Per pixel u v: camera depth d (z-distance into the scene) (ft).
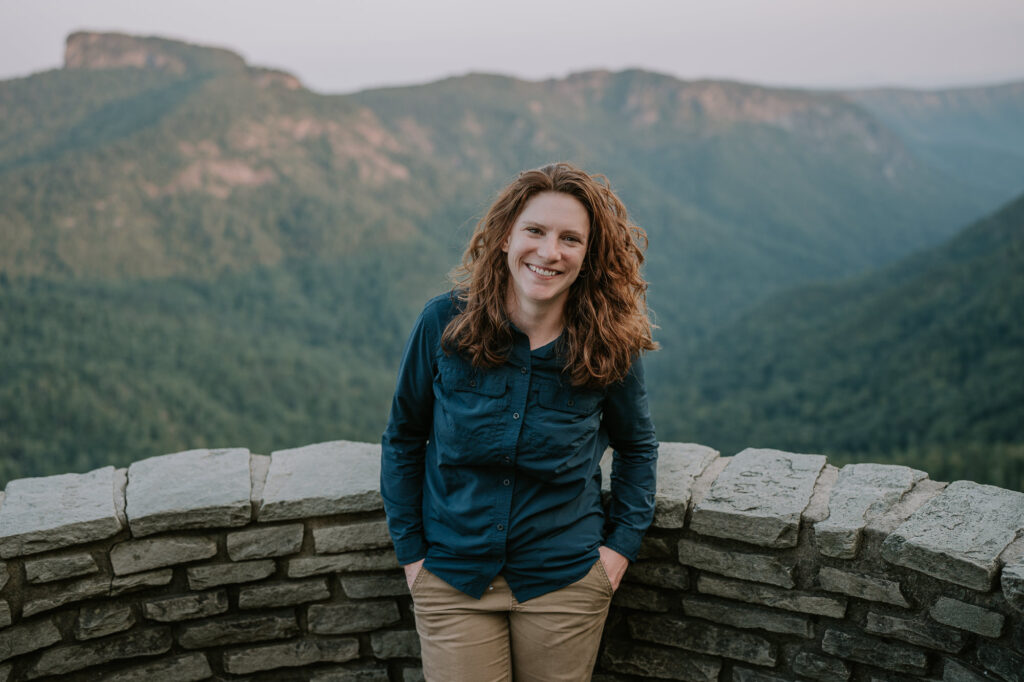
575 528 5.00
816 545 5.29
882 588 5.09
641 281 5.10
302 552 5.99
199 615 5.93
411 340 5.02
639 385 5.16
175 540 5.77
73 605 5.67
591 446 5.04
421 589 5.08
